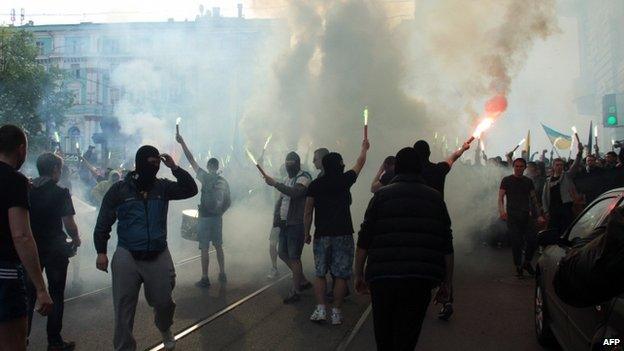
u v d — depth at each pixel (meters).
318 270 6.50
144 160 4.98
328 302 7.50
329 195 6.52
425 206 4.24
